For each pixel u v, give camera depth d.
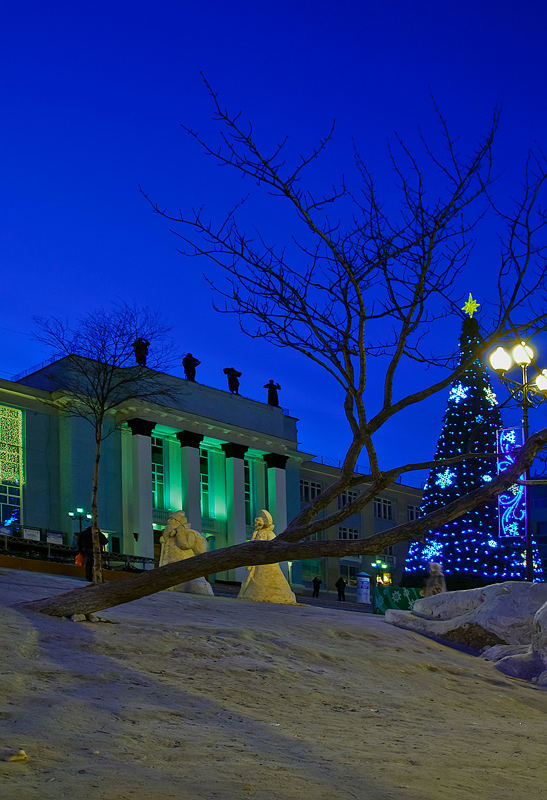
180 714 8.56
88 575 28.58
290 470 68.56
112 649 11.20
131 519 56.56
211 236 10.62
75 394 45.19
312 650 13.55
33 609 12.25
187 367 64.56
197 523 60.62
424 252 10.66
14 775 5.78
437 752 8.20
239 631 13.70
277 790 6.07
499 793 6.73
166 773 6.23
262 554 11.29
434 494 43.12
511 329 11.09
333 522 11.32
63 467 54.75
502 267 10.88
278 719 9.24
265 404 68.25
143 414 57.38
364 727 9.46
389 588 25.52
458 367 11.14
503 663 15.65
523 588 18.16
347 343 10.66
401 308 10.82
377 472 11.12
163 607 15.96
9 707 7.69
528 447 10.88
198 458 61.53
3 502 52.59
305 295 10.66
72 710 7.86
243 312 10.76
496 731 10.12
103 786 5.71
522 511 22.22
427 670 14.40
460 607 19.03
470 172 10.73
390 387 10.98
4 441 53.41
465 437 42.53
